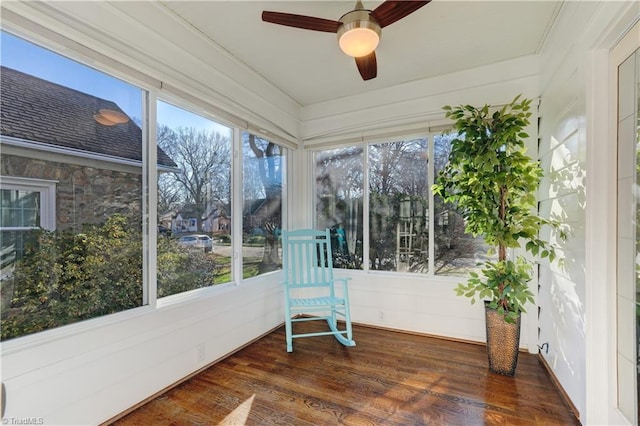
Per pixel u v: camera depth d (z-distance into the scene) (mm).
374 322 3107
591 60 1500
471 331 2684
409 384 1995
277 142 3160
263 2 1812
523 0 1773
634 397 1307
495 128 2033
